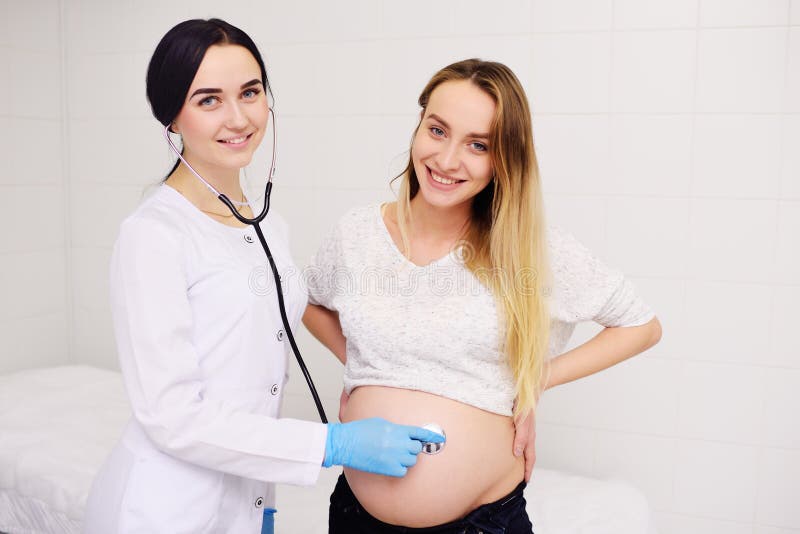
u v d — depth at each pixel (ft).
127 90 8.64
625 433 7.36
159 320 3.42
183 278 3.54
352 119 7.84
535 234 3.92
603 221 7.18
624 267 7.19
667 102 6.89
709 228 6.94
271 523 4.51
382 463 3.56
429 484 3.76
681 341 7.13
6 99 8.37
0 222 8.41
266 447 3.51
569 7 7.02
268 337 3.87
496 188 3.96
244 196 4.27
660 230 7.06
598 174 7.14
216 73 3.51
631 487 6.59
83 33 8.72
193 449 3.46
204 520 3.72
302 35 7.89
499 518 3.92
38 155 8.77
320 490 6.40
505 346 3.93
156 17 8.41
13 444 6.53
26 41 8.52
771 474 7.04
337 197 8.00
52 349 9.14
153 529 3.60
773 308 6.88
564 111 7.15
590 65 7.03
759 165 6.75
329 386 8.21
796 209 6.72
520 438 4.03
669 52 6.83
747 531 7.16
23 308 8.75
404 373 3.90
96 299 9.17
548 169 7.27
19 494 6.20
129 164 8.78
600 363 4.23
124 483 3.67
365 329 3.98
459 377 3.90
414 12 7.50
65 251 9.16
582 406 7.45
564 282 4.07
